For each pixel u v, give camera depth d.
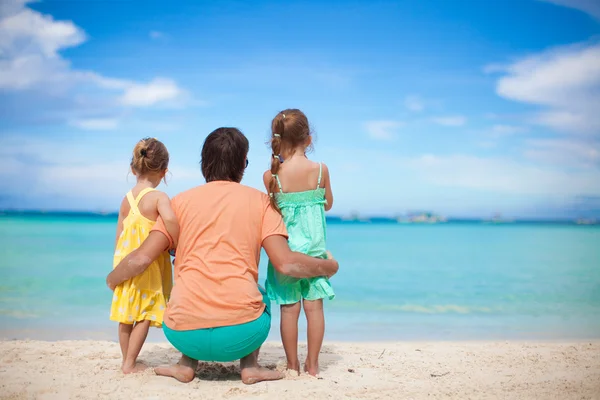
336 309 7.97
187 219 3.28
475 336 5.79
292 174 3.49
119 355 3.97
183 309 3.08
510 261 15.91
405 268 14.05
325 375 3.49
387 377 3.44
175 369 3.22
